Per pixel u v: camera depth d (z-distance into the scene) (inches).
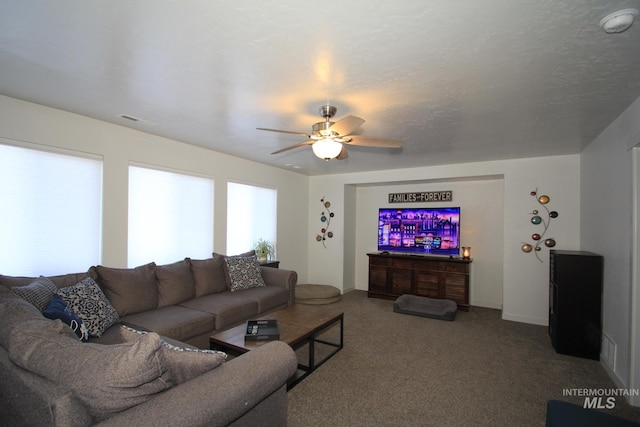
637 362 96.7
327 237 252.5
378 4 54.4
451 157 178.7
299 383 106.0
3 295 82.4
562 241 169.6
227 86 89.9
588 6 53.9
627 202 102.9
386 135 135.5
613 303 114.6
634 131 97.0
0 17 59.2
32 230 109.6
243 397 52.5
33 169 109.5
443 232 221.9
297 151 174.4
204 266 150.0
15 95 99.9
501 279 209.8
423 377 110.9
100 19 59.9
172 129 135.0
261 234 212.2
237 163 191.2
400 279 223.5
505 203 183.2
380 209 246.4
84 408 42.2
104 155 127.1
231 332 108.2
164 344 56.6
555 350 135.3
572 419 60.0
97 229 126.6
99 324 96.3
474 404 94.7
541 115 109.7
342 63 75.6
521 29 60.9
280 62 75.8
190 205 164.9
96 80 87.8
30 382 45.2
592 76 80.1
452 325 169.3
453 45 67.0
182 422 43.2
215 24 61.1
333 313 133.0
